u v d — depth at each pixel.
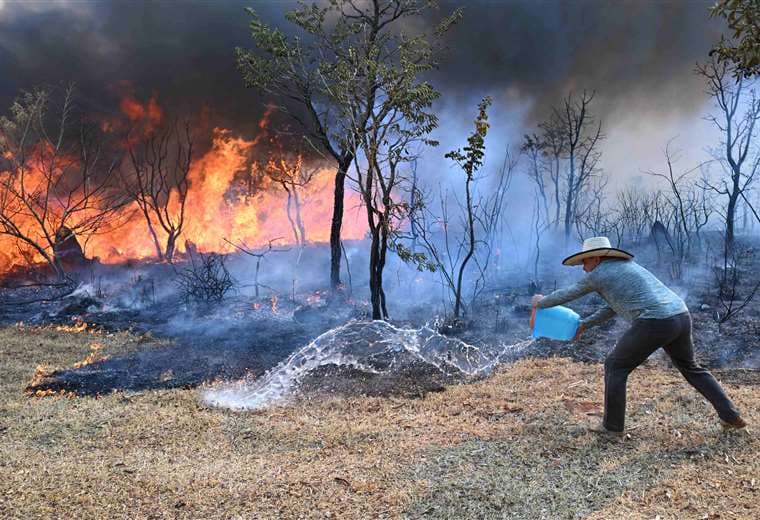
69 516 3.48
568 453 4.23
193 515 3.49
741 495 3.51
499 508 3.48
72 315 10.33
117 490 3.80
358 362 6.89
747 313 8.13
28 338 8.66
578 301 9.27
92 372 6.77
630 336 4.35
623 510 3.40
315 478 3.92
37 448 4.59
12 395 5.98
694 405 5.11
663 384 5.72
